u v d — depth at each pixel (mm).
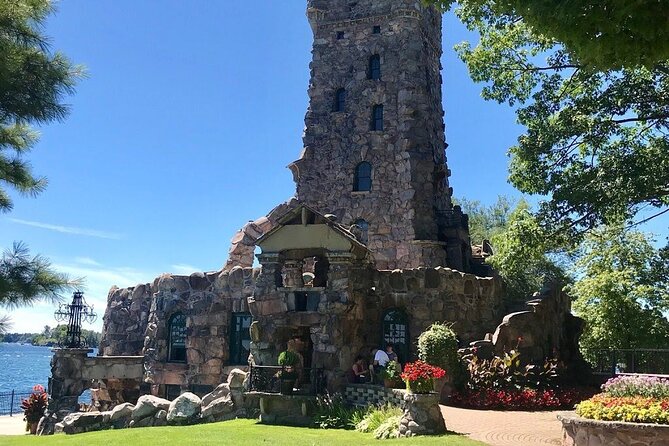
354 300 18188
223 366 22766
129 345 28703
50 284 10281
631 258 33625
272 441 13328
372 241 27906
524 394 17359
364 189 28906
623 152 19953
